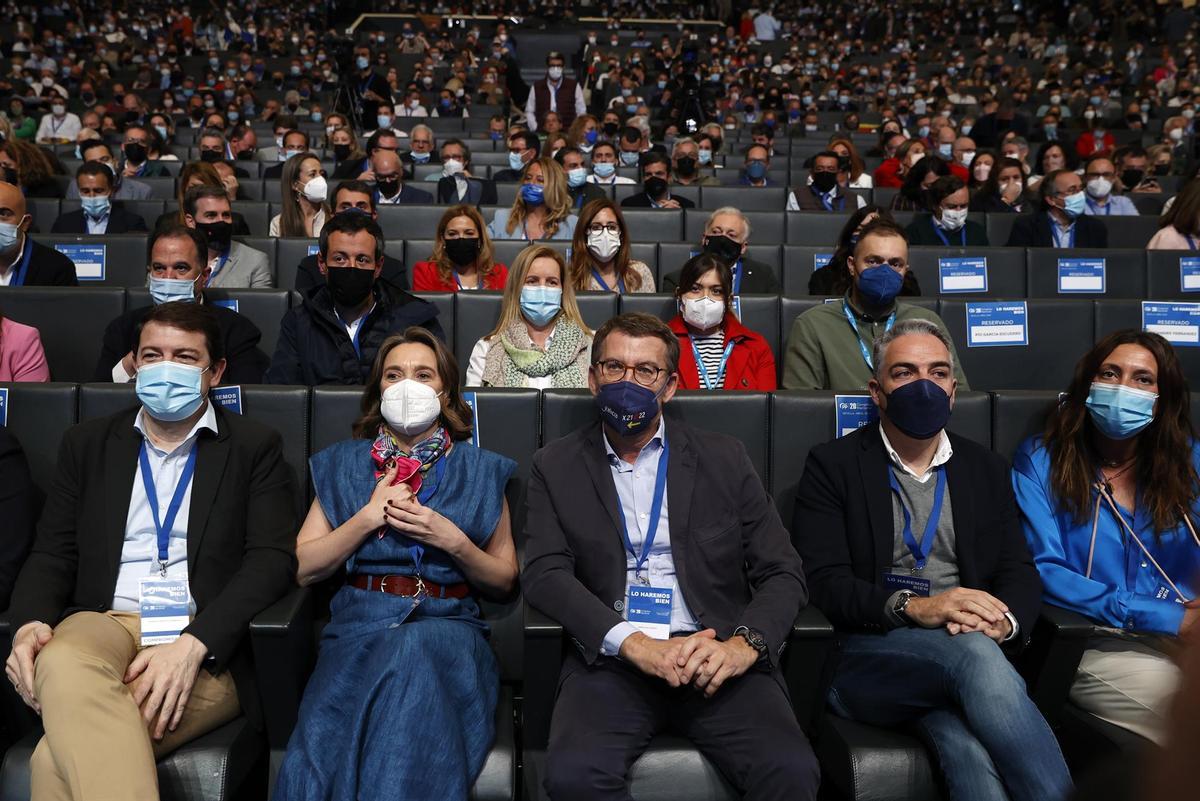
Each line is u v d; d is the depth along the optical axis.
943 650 2.19
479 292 3.98
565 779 2.02
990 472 2.56
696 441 2.50
